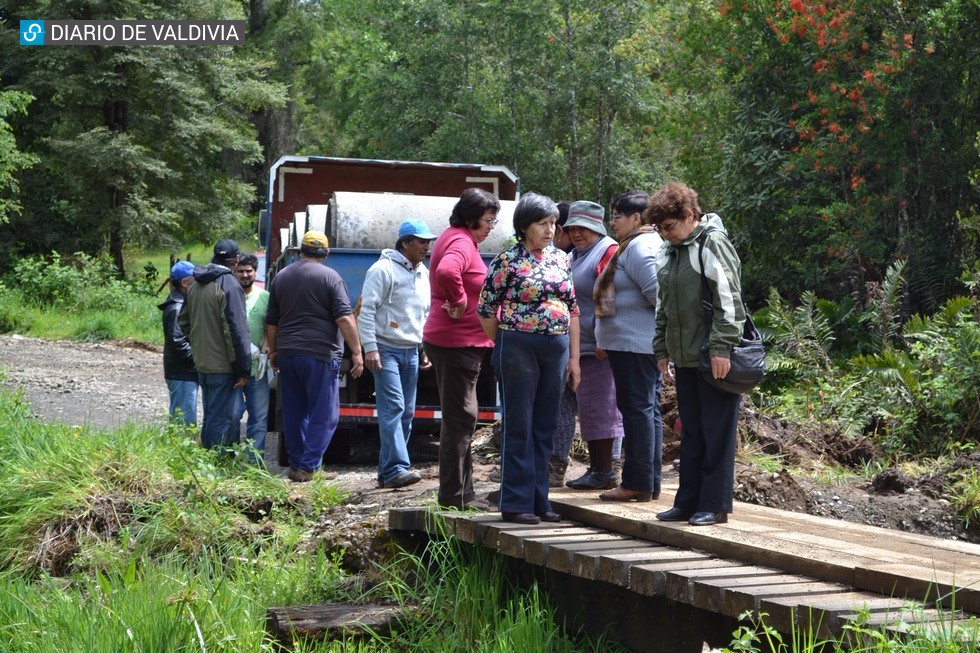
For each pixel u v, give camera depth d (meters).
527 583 5.75
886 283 12.99
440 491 6.05
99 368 18.20
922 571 4.13
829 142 15.47
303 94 48.50
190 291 8.77
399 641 5.34
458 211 6.18
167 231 33.25
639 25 27.53
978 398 10.09
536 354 5.50
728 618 4.56
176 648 4.92
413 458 10.10
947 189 15.43
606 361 6.30
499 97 28.45
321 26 46.78
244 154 43.78
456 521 5.68
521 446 5.53
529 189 28.02
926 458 9.88
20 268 26.14
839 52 15.69
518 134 28.27
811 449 9.62
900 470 9.11
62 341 22.44
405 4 28.75
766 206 16.66
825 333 12.84
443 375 6.04
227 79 34.25
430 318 6.12
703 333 5.12
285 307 8.38
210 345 8.67
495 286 5.52
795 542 4.75
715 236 5.13
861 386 11.14
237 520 6.96
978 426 10.05
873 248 15.01
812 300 12.98
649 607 5.01
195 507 6.94
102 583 5.60
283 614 5.42
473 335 6.02
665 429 8.98
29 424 8.60
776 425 9.92
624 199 5.86
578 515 5.65
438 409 9.73
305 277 8.34
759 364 5.05
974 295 12.87
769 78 17.02
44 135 32.28
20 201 31.25
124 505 6.91
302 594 5.96
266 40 46.84
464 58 28.38
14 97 26.31
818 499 8.02
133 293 27.45
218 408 8.79
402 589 5.82
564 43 28.05
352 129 34.25
